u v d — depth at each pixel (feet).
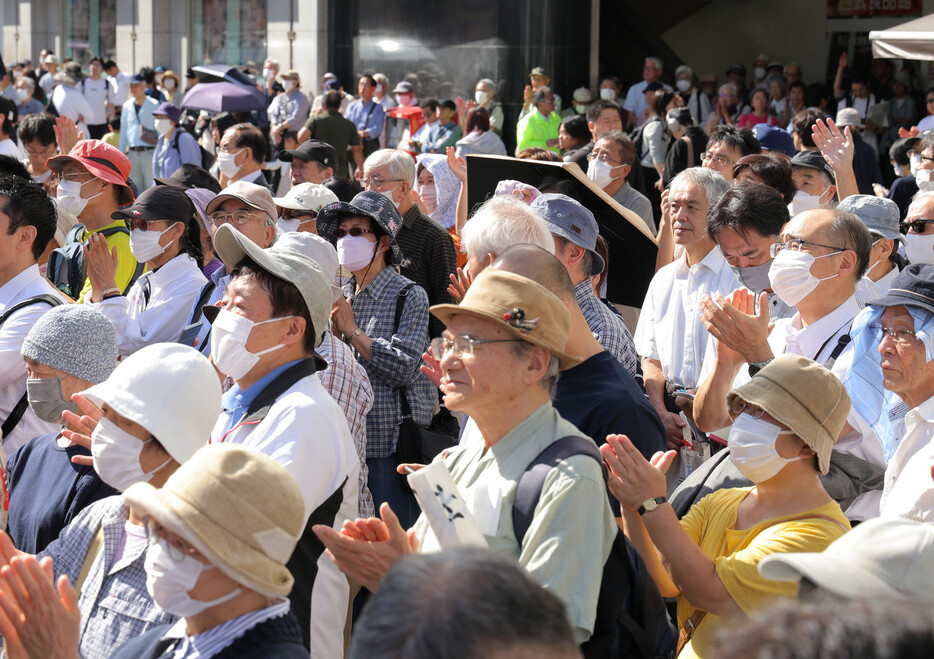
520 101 71.56
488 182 24.27
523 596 5.90
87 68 89.20
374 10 75.41
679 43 88.84
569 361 11.57
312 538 12.57
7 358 17.03
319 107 64.75
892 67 71.10
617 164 28.55
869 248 15.81
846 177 24.81
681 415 19.20
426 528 11.01
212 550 8.61
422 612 5.80
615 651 10.28
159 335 20.10
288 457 12.41
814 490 11.63
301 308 13.34
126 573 11.14
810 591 7.57
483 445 11.03
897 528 7.30
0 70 73.36
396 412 18.10
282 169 53.52
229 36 81.97
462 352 10.48
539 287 10.55
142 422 11.56
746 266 17.81
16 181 18.54
